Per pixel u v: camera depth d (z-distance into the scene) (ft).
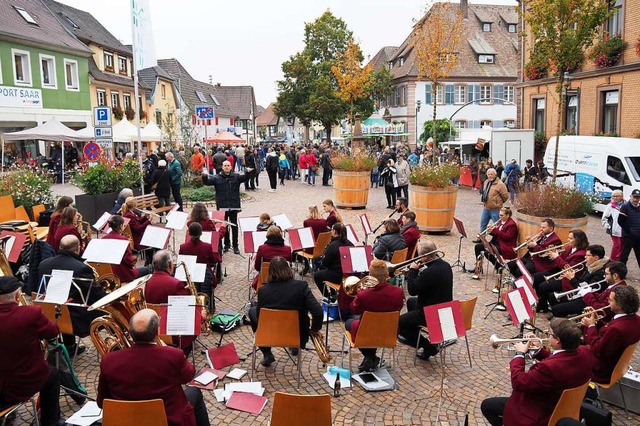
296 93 156.97
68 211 27.50
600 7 47.06
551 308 25.29
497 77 160.25
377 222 52.13
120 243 22.56
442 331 17.25
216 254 26.09
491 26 167.73
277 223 33.22
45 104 95.71
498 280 30.73
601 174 56.13
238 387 19.19
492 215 41.81
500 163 74.33
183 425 13.25
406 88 160.76
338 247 26.12
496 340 14.98
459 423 17.42
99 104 114.73
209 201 63.16
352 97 121.90
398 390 19.57
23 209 38.34
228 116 213.66
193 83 200.03
